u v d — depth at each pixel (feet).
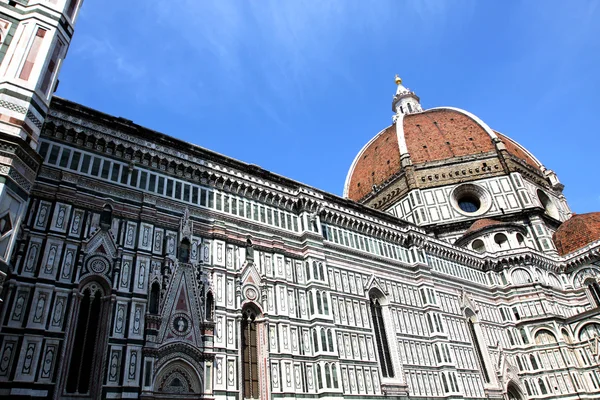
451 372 163.22
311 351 131.64
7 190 68.80
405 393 145.89
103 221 110.22
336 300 148.36
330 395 124.47
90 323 98.43
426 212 274.77
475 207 286.25
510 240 230.89
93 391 91.25
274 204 152.15
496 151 291.38
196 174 136.05
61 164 109.40
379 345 153.07
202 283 117.91
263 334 123.44
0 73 75.61
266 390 116.26
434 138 315.37
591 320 201.26
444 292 189.78
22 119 73.72
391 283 172.04
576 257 236.43
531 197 272.72
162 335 104.42
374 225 181.37
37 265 94.84
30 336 87.51
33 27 82.84
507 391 184.85
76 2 94.43
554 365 194.59
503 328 206.49
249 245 135.33
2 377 81.92
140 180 122.42
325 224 165.48
